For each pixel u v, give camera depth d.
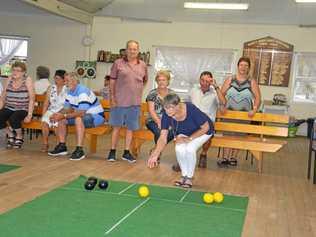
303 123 10.52
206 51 10.88
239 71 5.60
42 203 3.39
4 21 11.56
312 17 10.09
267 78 10.64
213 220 3.25
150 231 2.91
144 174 4.80
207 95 5.46
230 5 8.73
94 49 11.37
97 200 3.58
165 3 10.52
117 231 2.86
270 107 9.88
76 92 5.54
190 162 4.28
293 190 4.55
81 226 2.92
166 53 11.07
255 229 3.14
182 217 3.27
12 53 11.64
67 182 4.15
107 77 7.88
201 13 10.59
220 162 5.78
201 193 4.10
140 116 5.68
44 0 8.99
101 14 11.15
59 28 11.44
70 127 5.85
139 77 5.36
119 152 6.17
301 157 7.02
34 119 6.18
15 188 3.82
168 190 4.10
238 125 5.61
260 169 5.44
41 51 11.55
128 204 3.52
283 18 10.24
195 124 4.25
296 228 3.24
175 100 3.92
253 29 10.62
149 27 11.08
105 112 6.04
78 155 5.41
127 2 10.66
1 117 5.67
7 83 5.81
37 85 6.85
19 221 2.95
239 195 4.14
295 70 10.57
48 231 2.79
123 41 11.22
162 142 4.07
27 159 5.18
